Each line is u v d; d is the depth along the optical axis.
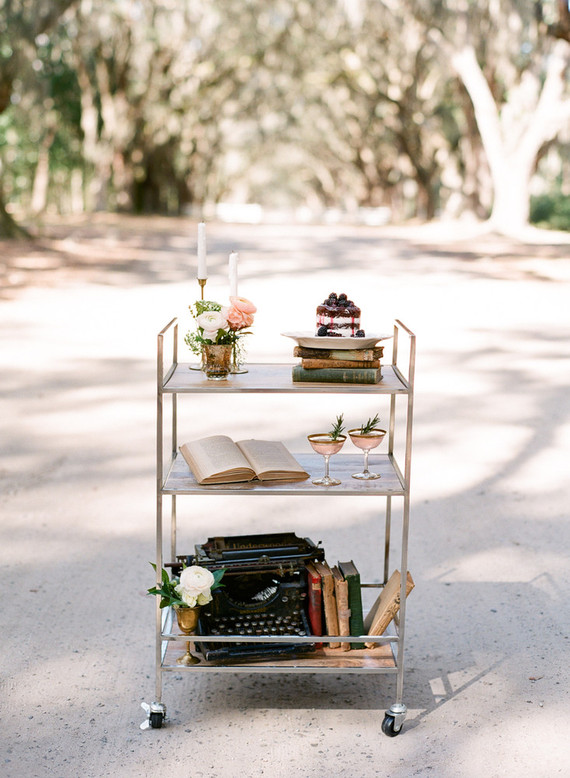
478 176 42.47
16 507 5.61
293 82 56.31
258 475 3.49
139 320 13.64
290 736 3.26
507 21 33.66
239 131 76.75
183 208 66.88
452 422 7.79
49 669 3.69
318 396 8.77
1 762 3.07
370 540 5.10
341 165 80.88
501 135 33.91
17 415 7.93
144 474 6.30
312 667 3.37
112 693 3.53
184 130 60.50
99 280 18.97
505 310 14.78
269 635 3.45
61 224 37.81
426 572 4.68
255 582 3.57
